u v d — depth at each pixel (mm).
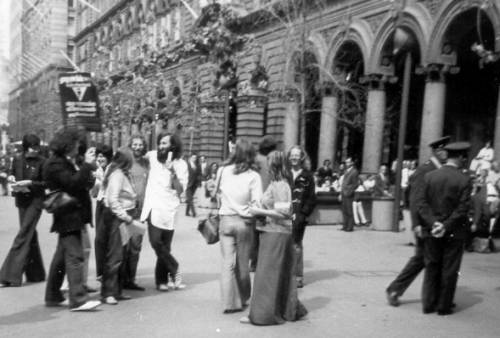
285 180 6461
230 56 32062
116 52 60781
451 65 18891
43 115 73438
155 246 7773
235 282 6965
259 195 6863
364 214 17875
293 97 24641
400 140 15984
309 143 31438
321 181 21312
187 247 11914
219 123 34406
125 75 49219
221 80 32531
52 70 75750
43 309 6859
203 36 33406
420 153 19453
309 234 14922
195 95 35781
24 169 8250
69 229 6684
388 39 21016
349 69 25266
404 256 11531
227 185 6984
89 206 7395
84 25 76125
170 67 42125
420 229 7082
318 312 7020
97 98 14992
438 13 18531
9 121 125375
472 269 10320
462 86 25047
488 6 15867
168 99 40219
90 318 6508
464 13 17656
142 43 50188
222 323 6422
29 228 8078
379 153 22062
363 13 22438
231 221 6934
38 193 8125
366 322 6617
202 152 34906
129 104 46188
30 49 100062
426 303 7059
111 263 7160
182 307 7098
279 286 6492
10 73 132750
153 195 7734
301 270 8336
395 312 7109
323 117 24625
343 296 7895
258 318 6336
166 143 7777
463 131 24984
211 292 7914
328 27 24359
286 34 22625
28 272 8258
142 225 7500
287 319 6566
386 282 8852
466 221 6938
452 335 6188
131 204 7375
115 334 5914
